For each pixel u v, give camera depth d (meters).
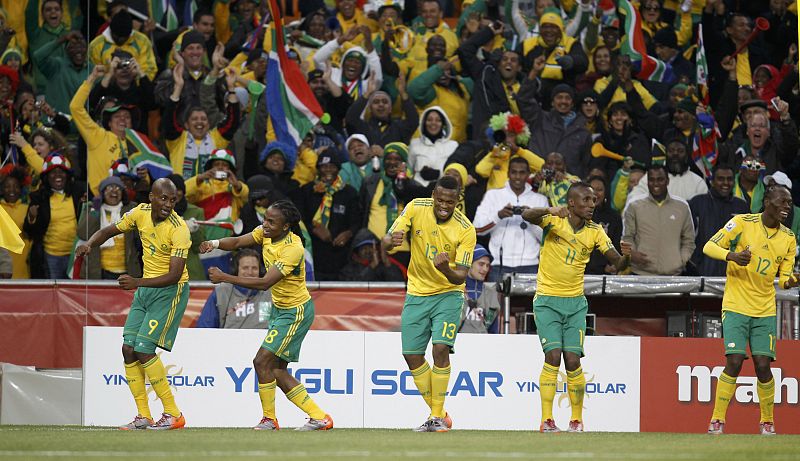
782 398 35.66
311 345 35.16
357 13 51.44
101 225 45.41
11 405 37.50
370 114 49.22
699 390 35.59
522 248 45.78
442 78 49.97
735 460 21.05
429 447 23.42
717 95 51.72
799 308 41.12
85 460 19.70
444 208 29.09
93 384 34.88
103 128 47.97
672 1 51.59
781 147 50.53
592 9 51.00
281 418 34.91
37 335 42.56
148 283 29.72
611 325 44.97
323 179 47.59
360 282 43.34
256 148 49.34
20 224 46.53
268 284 28.77
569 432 31.36
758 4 52.97
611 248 31.14
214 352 34.88
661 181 46.44
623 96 50.03
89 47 49.03
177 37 49.19
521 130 46.91
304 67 49.94
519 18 51.19
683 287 41.69
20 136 47.78
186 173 48.28
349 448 22.86
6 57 48.78
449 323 29.84
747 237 32.31
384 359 35.25
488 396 35.12
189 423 34.62
